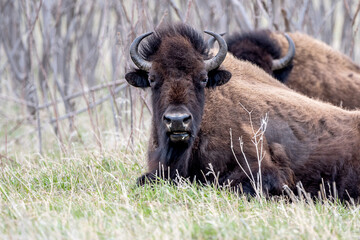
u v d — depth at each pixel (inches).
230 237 671.8
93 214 772.6
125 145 1253.1
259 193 909.8
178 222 722.2
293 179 1006.4
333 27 2142.0
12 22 2085.4
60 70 2015.3
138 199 872.3
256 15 1658.5
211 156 981.2
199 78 911.7
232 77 1058.1
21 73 2011.6
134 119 1337.4
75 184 980.6
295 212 793.6
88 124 1596.9
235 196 908.6
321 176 1019.3
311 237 681.0
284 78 1374.3
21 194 912.3
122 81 1437.0
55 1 1903.3
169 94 880.9
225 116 994.1
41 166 1129.4
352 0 2037.4
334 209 836.0
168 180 938.1
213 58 941.8
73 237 653.3
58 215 759.1
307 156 1016.9
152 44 954.7
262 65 1312.7
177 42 917.2
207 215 764.0
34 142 1528.1
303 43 1514.5
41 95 1822.1
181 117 841.5
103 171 1063.6
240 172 965.8
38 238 668.1
